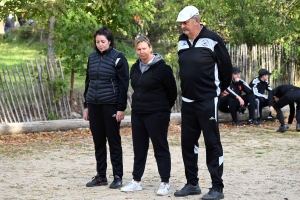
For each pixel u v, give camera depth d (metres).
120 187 7.77
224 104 14.51
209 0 17.83
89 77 7.74
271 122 14.96
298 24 17.73
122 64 7.53
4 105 13.70
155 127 7.30
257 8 17.47
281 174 8.77
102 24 15.70
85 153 10.82
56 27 14.91
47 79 14.40
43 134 12.80
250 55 16.98
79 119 13.75
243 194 7.34
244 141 12.21
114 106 7.57
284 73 17.91
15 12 14.26
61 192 7.53
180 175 8.72
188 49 6.91
